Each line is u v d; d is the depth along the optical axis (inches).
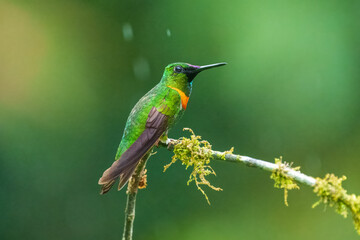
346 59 514.6
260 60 524.4
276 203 489.7
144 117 222.7
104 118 550.9
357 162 499.5
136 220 488.4
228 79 527.2
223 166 501.4
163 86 237.6
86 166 534.3
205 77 529.0
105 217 508.4
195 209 492.4
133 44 563.8
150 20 563.8
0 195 508.4
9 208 506.0
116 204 510.3
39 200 513.7
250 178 497.7
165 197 493.4
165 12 560.7
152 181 496.4
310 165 506.6
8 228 501.0
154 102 228.7
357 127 507.5
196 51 542.6
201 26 546.0
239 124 516.4
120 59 564.1
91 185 524.7
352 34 518.3
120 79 561.3
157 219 489.4
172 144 208.7
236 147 511.2
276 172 167.9
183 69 240.7
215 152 195.5
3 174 519.2
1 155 524.4
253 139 512.7
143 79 556.1
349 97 509.4
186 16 552.4
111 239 499.2
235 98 522.0
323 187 155.6
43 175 524.7
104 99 556.7
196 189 496.4
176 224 488.7
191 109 520.7
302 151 509.0
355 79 512.7
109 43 569.3
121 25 568.7
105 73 565.0
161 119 223.3
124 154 199.9
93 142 542.3
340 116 508.4
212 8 546.3
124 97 553.9
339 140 508.1
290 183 166.7
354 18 521.7
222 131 515.8
